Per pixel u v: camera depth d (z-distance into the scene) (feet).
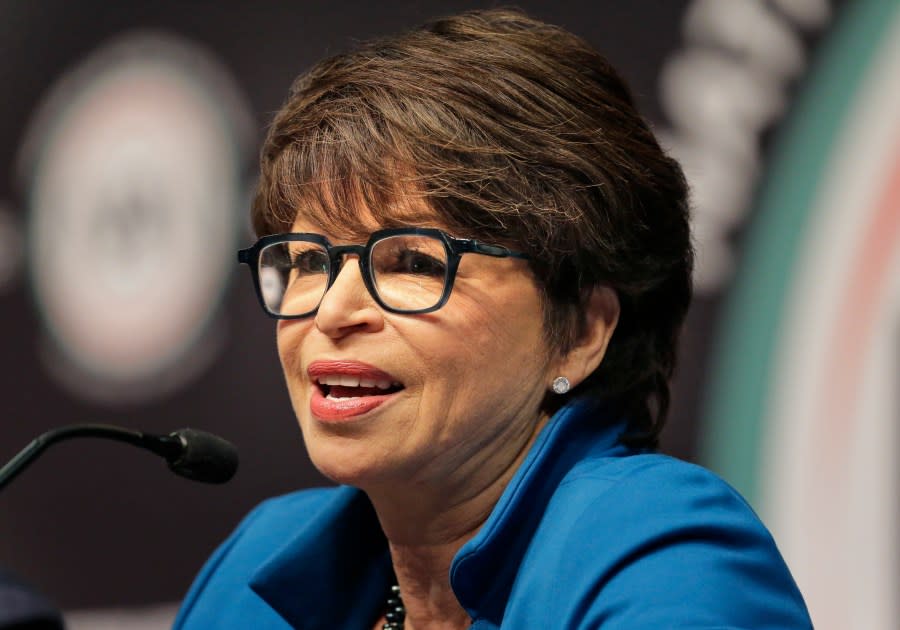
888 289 26.40
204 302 35.14
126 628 35.60
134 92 36.63
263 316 34.30
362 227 14.88
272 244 15.56
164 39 36.40
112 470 36.04
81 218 37.04
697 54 29.30
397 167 14.74
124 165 36.55
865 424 26.50
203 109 35.60
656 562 13.52
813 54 27.71
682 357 28.81
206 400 34.88
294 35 34.58
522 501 15.10
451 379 14.53
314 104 15.74
